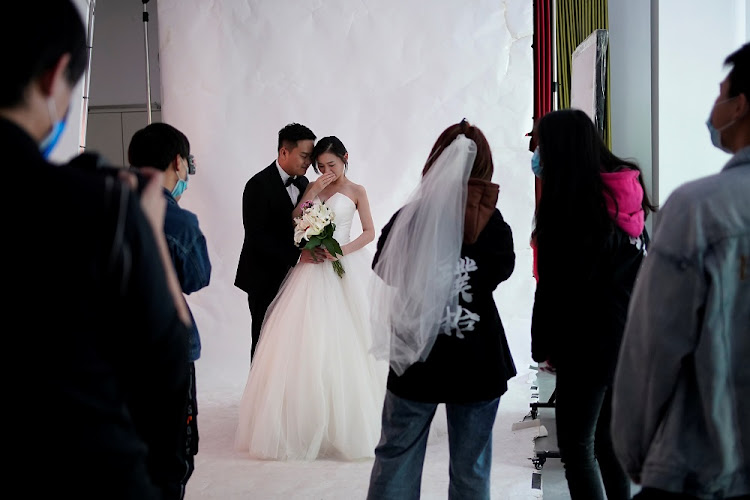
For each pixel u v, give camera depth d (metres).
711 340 1.46
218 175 5.84
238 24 5.78
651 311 1.52
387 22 5.83
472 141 2.56
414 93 5.87
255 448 3.95
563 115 2.49
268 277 4.43
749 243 1.47
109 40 6.88
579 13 5.59
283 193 4.36
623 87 5.41
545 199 2.49
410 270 2.48
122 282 1.22
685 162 4.81
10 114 1.22
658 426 1.54
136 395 1.36
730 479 1.46
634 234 2.50
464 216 2.50
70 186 1.19
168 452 1.45
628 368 1.58
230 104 5.82
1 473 1.14
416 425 2.56
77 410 1.17
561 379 2.52
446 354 2.48
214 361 5.89
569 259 2.45
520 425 4.35
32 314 1.15
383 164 5.89
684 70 4.76
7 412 1.14
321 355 3.97
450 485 2.60
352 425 3.93
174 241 2.32
